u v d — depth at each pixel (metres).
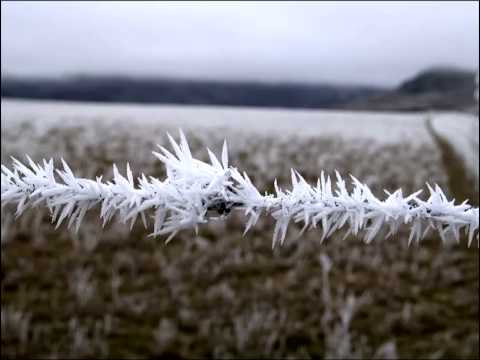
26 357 3.99
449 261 6.54
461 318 5.01
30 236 7.07
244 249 6.97
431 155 17.56
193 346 4.41
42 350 4.12
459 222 0.53
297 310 5.10
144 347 4.34
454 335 4.65
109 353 4.18
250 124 37.22
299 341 4.48
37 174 0.43
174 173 0.44
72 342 4.25
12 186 0.42
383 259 6.68
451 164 13.32
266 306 5.11
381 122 46.84
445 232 0.54
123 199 0.42
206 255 6.50
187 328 4.75
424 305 5.26
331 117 58.97
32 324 4.59
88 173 11.70
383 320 4.89
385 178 12.83
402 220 0.52
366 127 37.28
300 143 22.50
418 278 5.95
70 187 0.42
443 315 5.07
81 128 26.53
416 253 6.71
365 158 17.17
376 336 4.59
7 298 5.11
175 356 4.22
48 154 14.95
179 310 4.91
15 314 4.38
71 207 0.42
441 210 0.53
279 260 6.47
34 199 0.42
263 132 28.52
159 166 13.22
